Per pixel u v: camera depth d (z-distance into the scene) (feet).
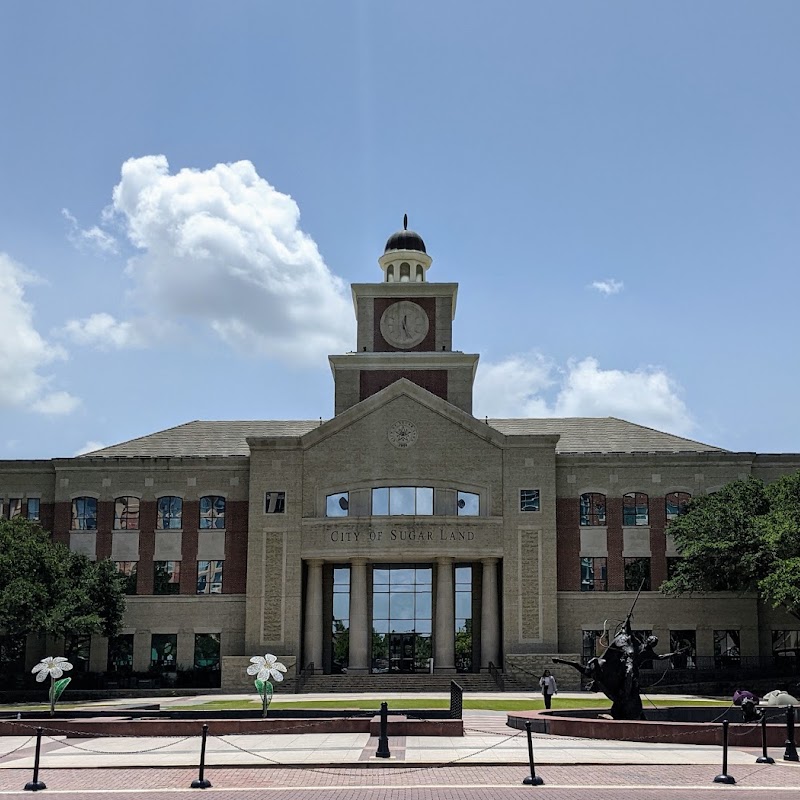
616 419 278.26
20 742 114.83
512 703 179.32
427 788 81.30
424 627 245.45
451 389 263.90
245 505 252.42
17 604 198.39
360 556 238.48
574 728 114.93
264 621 239.30
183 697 212.23
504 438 245.65
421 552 237.86
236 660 231.50
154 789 82.48
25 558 210.79
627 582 246.47
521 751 101.81
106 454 260.83
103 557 251.19
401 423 247.50
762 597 208.33
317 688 228.02
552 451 245.45
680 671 222.89
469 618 245.86
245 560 249.55
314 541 241.14
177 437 270.26
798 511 206.08
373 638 245.04
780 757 98.07
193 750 105.40
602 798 75.72
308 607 241.35
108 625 230.89
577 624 243.81
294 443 247.09
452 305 273.33
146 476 255.09
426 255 282.97
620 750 102.42
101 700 207.82
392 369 264.93
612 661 126.31
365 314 272.92
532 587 239.09
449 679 228.84
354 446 246.88
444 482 244.83
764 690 207.21
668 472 251.39
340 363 265.13
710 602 244.42
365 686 228.02
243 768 93.76
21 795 80.02
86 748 108.17
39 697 210.38
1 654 241.55
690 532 219.41
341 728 121.80
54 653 243.60
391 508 244.01
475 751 102.06
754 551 208.33
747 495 226.79
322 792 79.82
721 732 106.73
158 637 247.50
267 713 128.67
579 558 247.70
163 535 251.80
